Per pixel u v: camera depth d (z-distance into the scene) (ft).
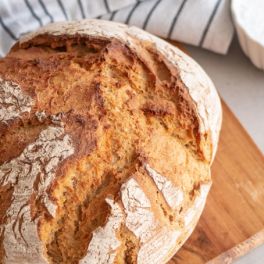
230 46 2.21
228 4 2.11
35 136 1.48
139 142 1.49
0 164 1.48
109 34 1.64
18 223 1.43
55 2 2.12
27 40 1.72
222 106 2.00
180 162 1.52
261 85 2.15
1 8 2.09
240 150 1.93
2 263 1.45
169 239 1.49
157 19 2.11
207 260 1.73
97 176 1.46
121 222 1.43
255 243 1.77
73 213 1.45
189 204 1.53
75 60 1.59
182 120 1.55
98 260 1.43
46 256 1.44
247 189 1.86
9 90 1.54
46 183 1.44
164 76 1.61
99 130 1.48
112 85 1.55
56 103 1.51
